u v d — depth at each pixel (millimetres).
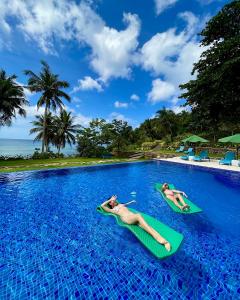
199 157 17391
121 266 3285
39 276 3047
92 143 23453
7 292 2711
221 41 18562
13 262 3408
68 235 4434
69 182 10094
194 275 3064
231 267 3268
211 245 3998
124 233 4535
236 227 4898
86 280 2957
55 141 33094
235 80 17781
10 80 22047
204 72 18781
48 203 6801
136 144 37844
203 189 8797
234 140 12773
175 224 5062
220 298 2605
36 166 14156
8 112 21719
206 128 25516
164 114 50781
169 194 6090
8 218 5438
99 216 5609
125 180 10789
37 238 4293
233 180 10469
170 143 34500
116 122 26281
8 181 9984
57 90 26016
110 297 2629
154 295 2658
